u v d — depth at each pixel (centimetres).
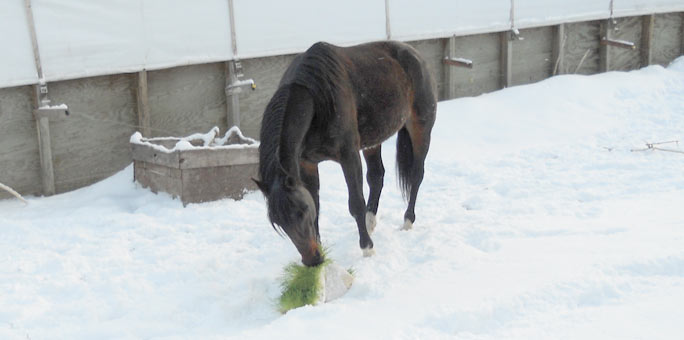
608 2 1019
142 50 645
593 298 345
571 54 1030
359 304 361
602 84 954
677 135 752
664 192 554
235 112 717
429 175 666
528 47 982
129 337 344
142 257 463
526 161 696
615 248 410
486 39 932
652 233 434
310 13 750
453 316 330
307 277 362
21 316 371
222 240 497
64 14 599
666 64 1122
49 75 598
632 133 775
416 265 427
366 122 454
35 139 616
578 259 397
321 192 616
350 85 434
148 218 540
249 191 602
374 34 804
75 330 352
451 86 894
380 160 507
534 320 325
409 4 828
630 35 1090
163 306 378
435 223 520
